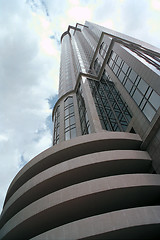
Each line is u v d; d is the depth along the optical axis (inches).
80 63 1732.3
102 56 1347.2
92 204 400.5
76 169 465.7
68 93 1402.6
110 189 381.7
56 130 1128.2
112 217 318.0
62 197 390.3
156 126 495.5
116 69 921.5
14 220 430.0
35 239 329.1
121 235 316.5
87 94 989.2
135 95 662.5
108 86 998.4
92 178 497.0
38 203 409.7
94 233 302.5
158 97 513.3
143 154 501.7
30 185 489.4
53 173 474.9
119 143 562.6
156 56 914.1
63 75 1987.0
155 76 551.8
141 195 409.4
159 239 345.7
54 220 416.8
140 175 413.7
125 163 481.4
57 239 311.7
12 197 530.9
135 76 694.5
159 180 406.9
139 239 338.6
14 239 457.7
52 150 584.1
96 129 712.4
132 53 818.8
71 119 1075.3
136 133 601.9
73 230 315.3
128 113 700.7
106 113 864.9
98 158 477.1
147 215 315.6
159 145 475.5
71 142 571.8
